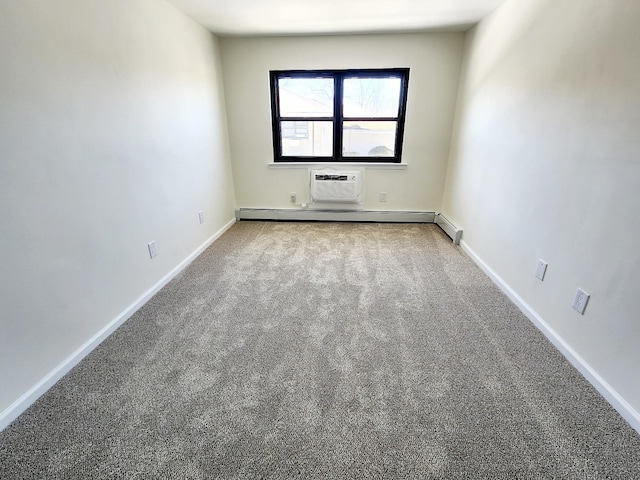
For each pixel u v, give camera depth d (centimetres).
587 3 153
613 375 137
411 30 315
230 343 180
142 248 217
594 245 148
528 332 188
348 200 386
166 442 123
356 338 184
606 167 141
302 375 157
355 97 358
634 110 126
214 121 331
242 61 345
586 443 122
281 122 374
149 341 181
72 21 153
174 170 256
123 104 193
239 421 132
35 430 127
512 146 224
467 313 208
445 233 357
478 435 125
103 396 144
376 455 118
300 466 115
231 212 392
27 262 136
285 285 245
